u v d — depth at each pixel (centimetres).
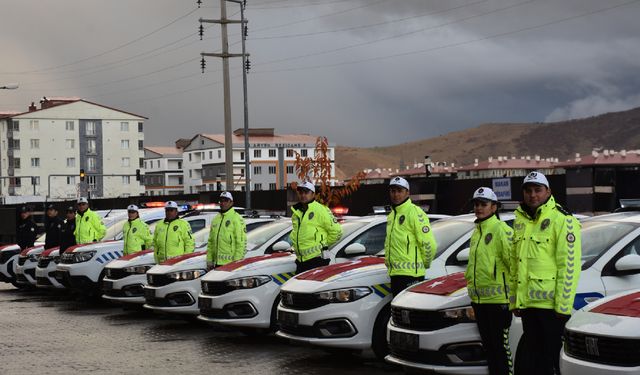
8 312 1526
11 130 11394
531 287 683
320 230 1060
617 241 767
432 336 755
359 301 895
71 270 1599
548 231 679
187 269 1245
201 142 13475
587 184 1725
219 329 1227
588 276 748
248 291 1070
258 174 12481
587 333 583
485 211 737
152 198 3753
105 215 2045
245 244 1210
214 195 3083
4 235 3139
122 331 1244
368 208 2414
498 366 733
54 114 11544
